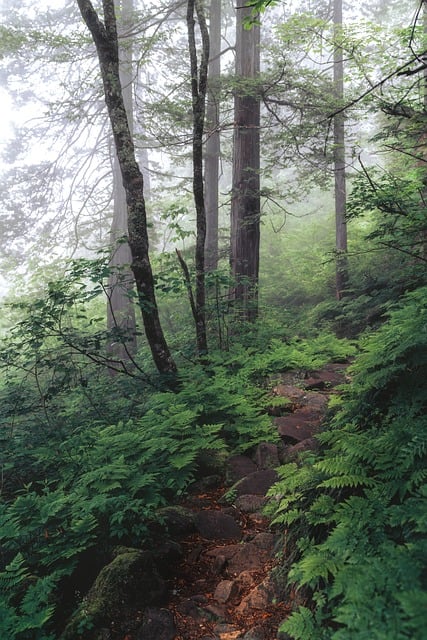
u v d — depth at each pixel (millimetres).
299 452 5367
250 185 12516
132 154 7527
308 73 12406
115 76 7488
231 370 8547
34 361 7328
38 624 3312
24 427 7129
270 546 4137
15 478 6258
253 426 6348
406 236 7297
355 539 2947
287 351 9195
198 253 8219
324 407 6871
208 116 15602
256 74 12844
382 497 3230
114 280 15516
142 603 3533
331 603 2953
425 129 8578
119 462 4812
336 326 13289
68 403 8523
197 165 7953
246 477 5266
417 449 3307
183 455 5344
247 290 12062
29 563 4238
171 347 10211
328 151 13258
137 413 7426
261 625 3285
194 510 4938
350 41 11062
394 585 2416
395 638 2135
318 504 3535
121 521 4023
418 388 4176
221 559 4004
